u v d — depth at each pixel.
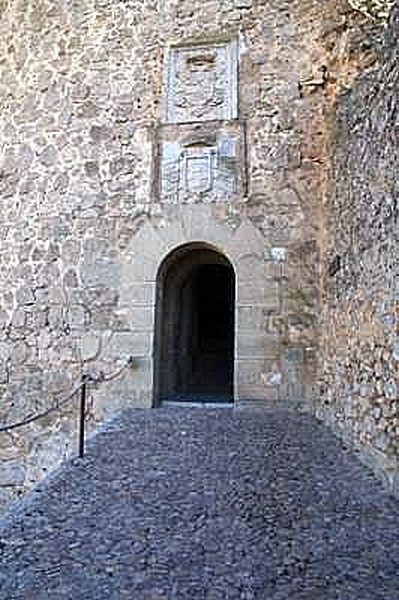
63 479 3.43
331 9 5.53
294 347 5.60
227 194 5.89
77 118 6.31
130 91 6.21
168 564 2.30
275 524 2.71
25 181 6.43
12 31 6.75
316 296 5.59
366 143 3.94
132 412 5.55
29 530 2.66
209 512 2.87
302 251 5.68
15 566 2.29
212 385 7.41
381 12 3.96
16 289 6.32
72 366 6.03
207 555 2.38
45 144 6.39
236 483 3.33
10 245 6.41
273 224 5.77
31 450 6.04
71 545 2.49
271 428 4.79
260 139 5.90
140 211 6.03
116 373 5.90
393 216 3.26
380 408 3.44
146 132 6.12
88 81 6.33
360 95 4.20
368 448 3.67
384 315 3.40
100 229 6.11
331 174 5.20
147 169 6.07
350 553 2.39
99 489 3.24
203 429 4.76
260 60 6.01
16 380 6.20
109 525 2.71
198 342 8.35
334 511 2.87
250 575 2.21
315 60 5.88
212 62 6.11
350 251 4.34
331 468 3.63
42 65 6.52
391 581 2.14
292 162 5.81
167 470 3.60
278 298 5.68
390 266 3.29
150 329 5.87
